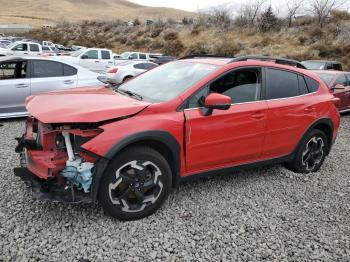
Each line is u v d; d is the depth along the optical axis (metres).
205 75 4.06
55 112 3.37
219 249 3.28
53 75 8.24
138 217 3.64
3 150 5.65
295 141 4.91
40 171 3.39
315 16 35.22
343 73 10.92
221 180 4.85
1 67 7.75
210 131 3.93
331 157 6.37
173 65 4.76
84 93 4.14
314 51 28.19
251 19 38.09
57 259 2.98
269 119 4.46
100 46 42.72
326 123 5.24
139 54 25.94
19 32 61.47
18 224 3.43
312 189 4.77
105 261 3.00
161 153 3.80
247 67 4.34
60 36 50.78
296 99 4.83
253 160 4.53
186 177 3.96
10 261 2.91
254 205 4.18
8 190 4.12
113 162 3.38
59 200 3.29
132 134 3.39
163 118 3.61
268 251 3.31
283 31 33.88
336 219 3.99
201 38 37.44
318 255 3.30
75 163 3.30
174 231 3.51
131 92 4.27
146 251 3.18
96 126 3.36
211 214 3.89
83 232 3.37
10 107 7.82
